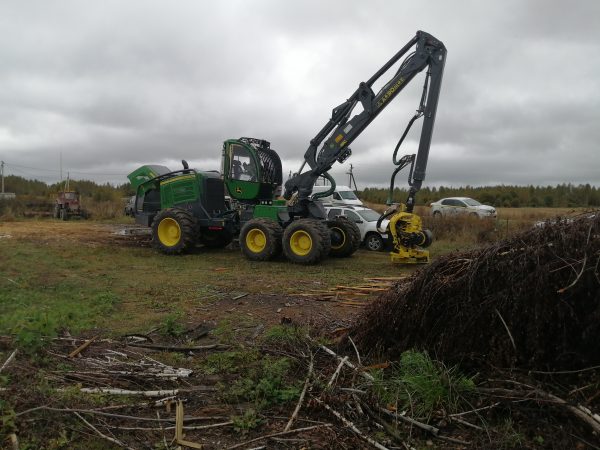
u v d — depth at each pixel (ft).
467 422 12.02
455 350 13.87
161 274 33.78
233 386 14.15
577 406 11.09
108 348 17.51
